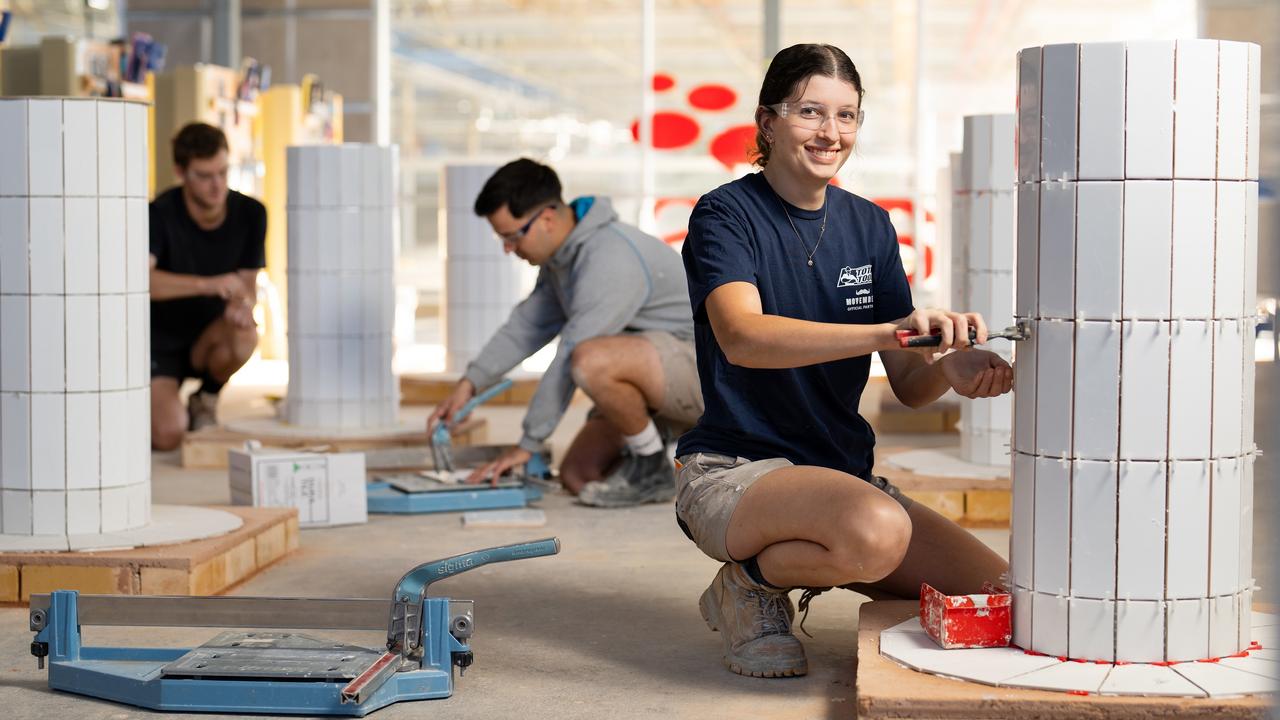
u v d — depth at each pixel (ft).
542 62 40.04
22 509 10.38
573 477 15.21
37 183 10.16
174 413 18.58
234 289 17.63
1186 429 7.14
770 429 8.43
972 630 7.60
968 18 38.60
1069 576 7.30
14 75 28.89
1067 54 7.14
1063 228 7.20
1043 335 7.32
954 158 15.60
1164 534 7.17
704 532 8.32
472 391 15.01
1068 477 7.27
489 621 9.75
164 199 18.10
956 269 15.56
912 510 8.87
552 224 14.23
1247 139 7.20
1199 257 7.09
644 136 39.73
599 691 8.08
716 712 7.66
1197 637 7.25
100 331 10.41
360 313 17.51
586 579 11.05
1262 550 8.19
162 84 31.37
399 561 11.78
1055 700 6.81
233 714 7.68
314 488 13.30
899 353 8.70
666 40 39.40
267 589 10.72
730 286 7.95
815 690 8.07
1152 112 7.02
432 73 40.73
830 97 8.06
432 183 41.11
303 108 35.42
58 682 8.18
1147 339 7.11
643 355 14.08
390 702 7.81
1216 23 17.38
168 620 8.23
